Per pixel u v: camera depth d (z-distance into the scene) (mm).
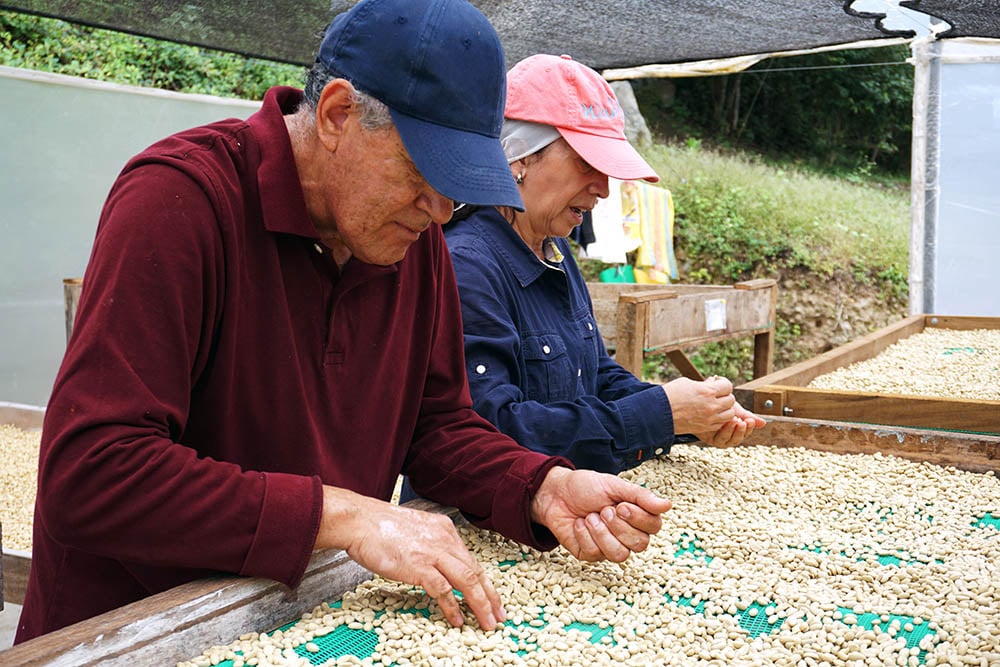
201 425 1457
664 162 12391
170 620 1229
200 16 3254
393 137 1341
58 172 5531
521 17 3875
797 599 1540
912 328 5914
